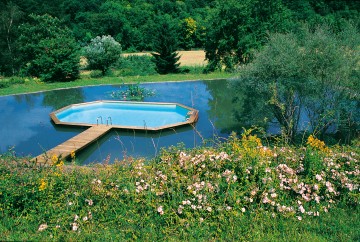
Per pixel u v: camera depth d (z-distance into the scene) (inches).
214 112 632.4
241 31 1039.0
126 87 868.0
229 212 170.7
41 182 189.8
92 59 1069.1
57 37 1003.3
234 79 477.4
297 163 204.1
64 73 961.5
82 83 912.9
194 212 171.9
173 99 745.0
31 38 1050.1
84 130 548.7
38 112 660.1
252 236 159.5
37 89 848.9
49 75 949.2
